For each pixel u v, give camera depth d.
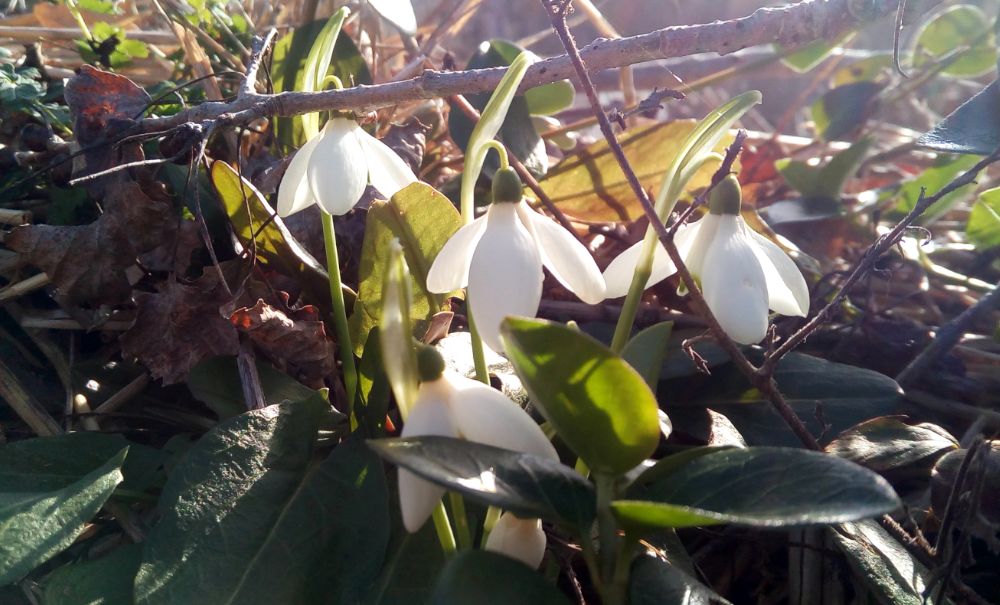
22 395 0.17
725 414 0.17
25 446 0.14
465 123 0.23
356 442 0.13
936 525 0.15
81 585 0.12
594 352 0.08
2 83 0.19
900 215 0.27
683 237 0.12
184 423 0.17
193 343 0.16
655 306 0.22
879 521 0.14
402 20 0.18
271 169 0.20
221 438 0.13
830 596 0.15
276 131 0.21
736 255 0.11
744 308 0.11
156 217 0.17
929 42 0.36
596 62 0.17
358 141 0.13
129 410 0.18
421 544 0.12
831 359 0.22
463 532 0.11
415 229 0.14
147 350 0.16
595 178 0.23
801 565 0.15
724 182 0.12
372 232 0.14
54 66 0.25
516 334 0.08
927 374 0.21
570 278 0.11
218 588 0.11
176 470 0.12
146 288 0.18
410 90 0.16
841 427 0.16
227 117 0.15
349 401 0.15
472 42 0.61
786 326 0.22
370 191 0.19
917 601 0.12
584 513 0.09
